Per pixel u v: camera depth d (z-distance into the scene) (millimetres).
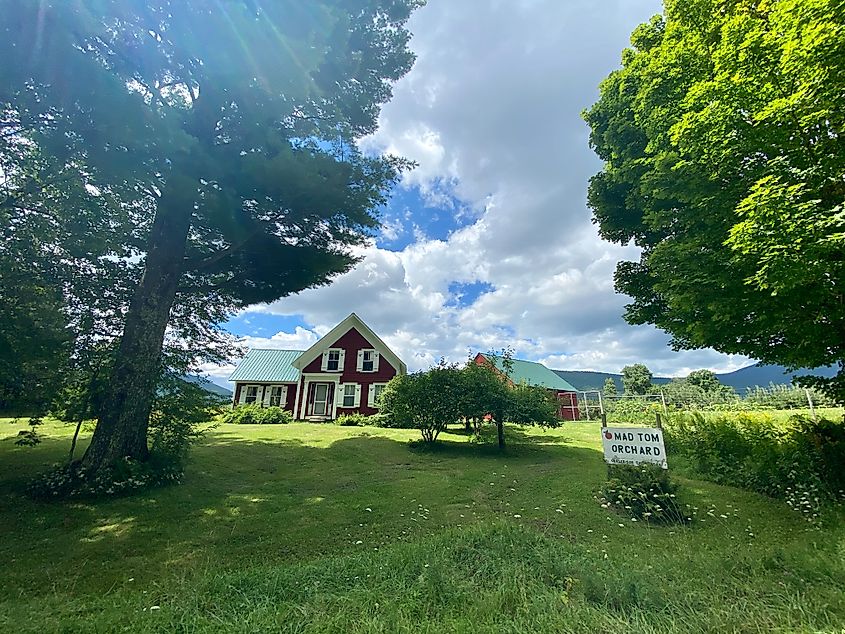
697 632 2434
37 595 3928
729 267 6203
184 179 7891
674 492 6785
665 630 2453
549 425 14547
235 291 12055
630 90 9516
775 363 7488
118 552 5094
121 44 7242
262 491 8102
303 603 2932
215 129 9109
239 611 2844
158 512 6621
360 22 9805
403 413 14586
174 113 7703
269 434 15609
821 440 7840
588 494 7766
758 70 5375
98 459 7699
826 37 4453
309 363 27484
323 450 12633
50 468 8523
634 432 7520
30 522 6012
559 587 3172
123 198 8273
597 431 19484
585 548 4395
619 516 6504
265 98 8328
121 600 3367
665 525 6164
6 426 15727
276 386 28422
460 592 3031
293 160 8281
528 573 3436
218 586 3375
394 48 10562
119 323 9500
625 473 7168
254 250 11062
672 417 13055
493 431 16016
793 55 4797
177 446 8523
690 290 6863
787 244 4664
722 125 5516
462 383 14141
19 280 7102
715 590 3051
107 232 8625
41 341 7160
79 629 2676
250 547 5297
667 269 7566
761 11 6340
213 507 6992
